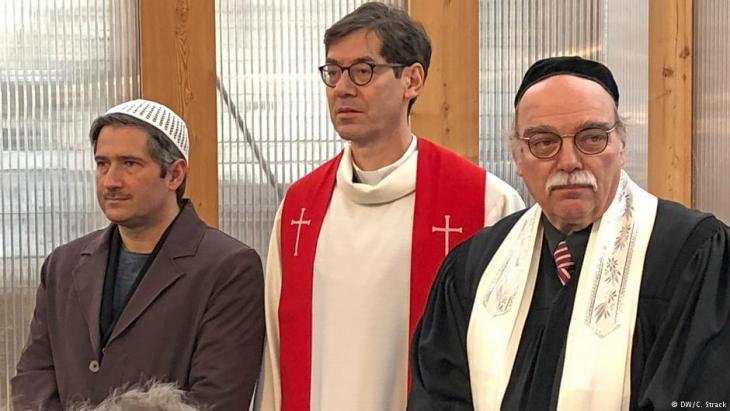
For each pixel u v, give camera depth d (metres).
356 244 2.55
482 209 2.57
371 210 2.59
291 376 2.56
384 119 2.49
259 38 3.74
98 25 3.67
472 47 3.69
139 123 2.50
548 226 2.09
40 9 3.65
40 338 2.59
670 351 1.80
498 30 3.77
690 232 1.92
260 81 3.74
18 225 3.66
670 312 1.85
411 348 2.24
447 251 2.53
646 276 1.92
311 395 2.53
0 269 3.65
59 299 2.58
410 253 2.53
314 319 2.56
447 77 3.69
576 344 1.91
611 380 1.86
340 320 2.51
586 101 1.92
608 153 1.92
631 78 3.81
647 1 3.80
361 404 2.46
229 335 2.46
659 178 3.83
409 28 2.48
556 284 2.04
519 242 2.14
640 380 1.85
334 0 3.76
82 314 2.52
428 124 3.69
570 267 2.02
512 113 3.77
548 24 3.78
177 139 2.57
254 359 2.52
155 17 3.62
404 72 2.48
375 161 2.59
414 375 2.15
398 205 2.58
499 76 3.77
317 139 3.77
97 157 2.52
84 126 3.68
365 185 2.58
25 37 3.65
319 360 2.54
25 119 3.65
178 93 3.64
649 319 1.89
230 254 2.54
